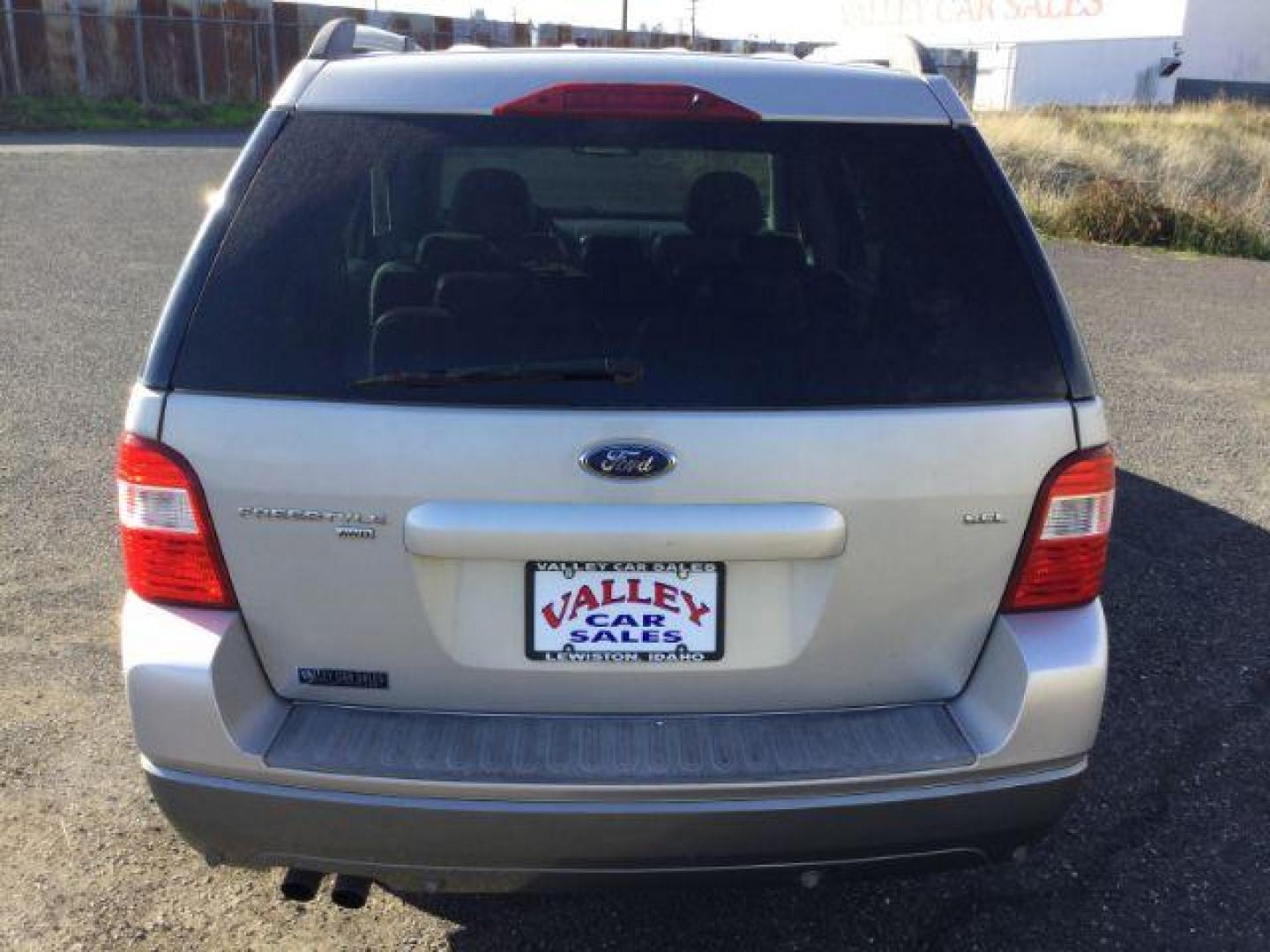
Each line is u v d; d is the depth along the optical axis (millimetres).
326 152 2191
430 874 2115
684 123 2229
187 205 14430
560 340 2082
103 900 2721
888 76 2373
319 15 32000
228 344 2072
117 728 3436
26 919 2646
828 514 2086
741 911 2750
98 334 8328
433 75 2268
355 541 2066
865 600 2146
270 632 2135
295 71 2320
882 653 2191
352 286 2158
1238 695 3818
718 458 2049
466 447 2025
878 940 2668
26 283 9938
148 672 2062
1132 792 3273
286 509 2061
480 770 2049
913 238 2213
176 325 2086
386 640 2123
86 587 4367
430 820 2037
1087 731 2182
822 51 3271
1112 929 2725
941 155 2273
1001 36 56219
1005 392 2145
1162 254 14156
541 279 2156
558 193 2830
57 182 15727
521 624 2117
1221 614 4410
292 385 2057
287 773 2041
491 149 2219
